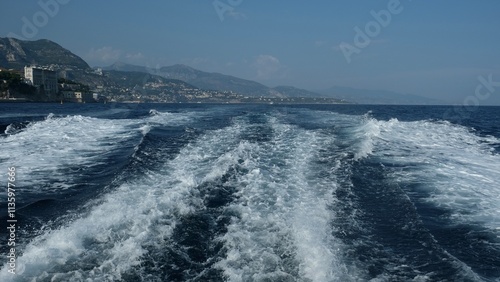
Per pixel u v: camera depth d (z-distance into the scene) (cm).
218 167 1232
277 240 741
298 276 619
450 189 1120
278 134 2036
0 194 1011
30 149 1573
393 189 1096
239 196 995
